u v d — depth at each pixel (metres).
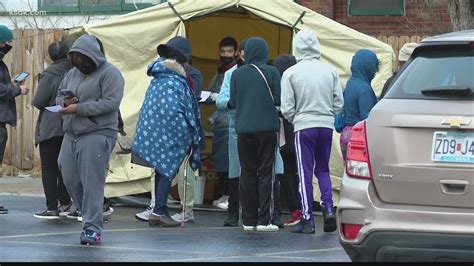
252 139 14.67
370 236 9.30
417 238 9.04
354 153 9.66
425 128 9.20
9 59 23.05
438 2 23.86
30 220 15.78
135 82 17.98
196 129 15.13
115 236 13.91
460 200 8.99
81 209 12.97
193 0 18.09
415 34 24.22
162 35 18.00
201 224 15.88
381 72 18.20
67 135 12.62
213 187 19.25
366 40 18.30
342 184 9.78
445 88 9.29
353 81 14.25
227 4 18.12
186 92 14.99
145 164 14.77
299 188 14.99
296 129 14.55
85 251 12.16
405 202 9.26
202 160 19.27
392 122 9.38
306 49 14.68
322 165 14.81
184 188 15.48
